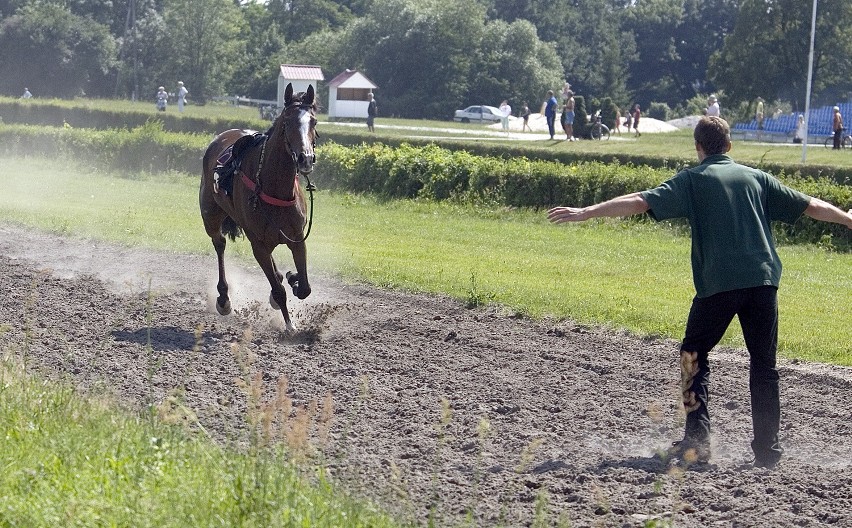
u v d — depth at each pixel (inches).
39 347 365.4
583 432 291.3
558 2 4414.4
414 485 234.4
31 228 690.8
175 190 1053.2
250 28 3823.8
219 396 308.3
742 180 257.4
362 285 523.5
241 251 606.5
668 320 446.0
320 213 884.6
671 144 1493.6
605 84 3966.5
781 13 2691.9
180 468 210.8
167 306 457.7
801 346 414.6
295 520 182.9
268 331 418.0
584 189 911.0
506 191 946.7
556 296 490.9
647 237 791.7
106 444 223.1
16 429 231.8
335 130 1739.7
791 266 669.9
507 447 272.4
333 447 262.8
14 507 188.4
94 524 181.6
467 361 375.2
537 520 202.1
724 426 306.0
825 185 823.7
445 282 523.2
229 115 2370.8
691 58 4419.3
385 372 354.9
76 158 1286.9
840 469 258.7
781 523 215.3
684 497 231.1
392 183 1016.9
